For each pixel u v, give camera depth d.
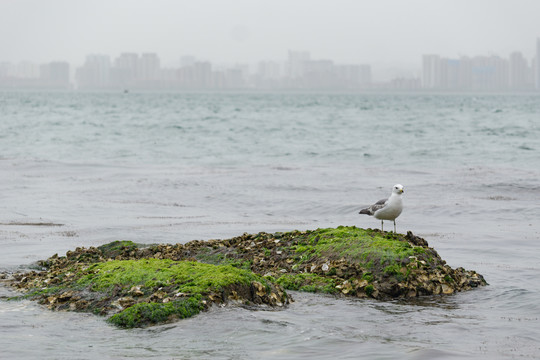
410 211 24.44
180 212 24.31
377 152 47.47
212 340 9.77
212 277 11.48
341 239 14.02
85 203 26.06
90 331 10.22
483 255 16.92
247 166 39.81
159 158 44.41
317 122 85.44
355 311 11.52
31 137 59.38
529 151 46.97
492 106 153.75
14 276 13.74
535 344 9.83
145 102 182.75
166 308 10.59
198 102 187.38
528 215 23.56
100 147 51.31
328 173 35.88
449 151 47.56
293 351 9.38
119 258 15.17
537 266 15.53
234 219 22.83
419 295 12.70
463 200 26.80
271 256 14.37
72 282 12.24
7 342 9.73
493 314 11.52
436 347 9.61
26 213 23.66
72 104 158.38
